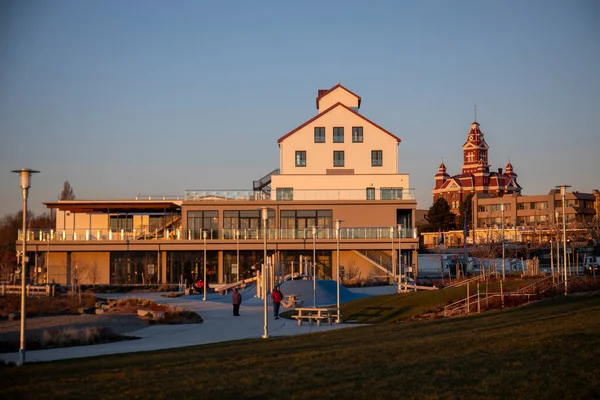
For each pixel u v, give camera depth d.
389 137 73.56
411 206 68.75
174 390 13.61
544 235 83.12
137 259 68.44
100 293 58.09
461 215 135.12
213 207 69.06
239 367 16.38
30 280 64.88
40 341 24.47
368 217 68.69
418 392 12.80
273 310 36.44
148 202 69.81
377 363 15.98
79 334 25.53
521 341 17.66
